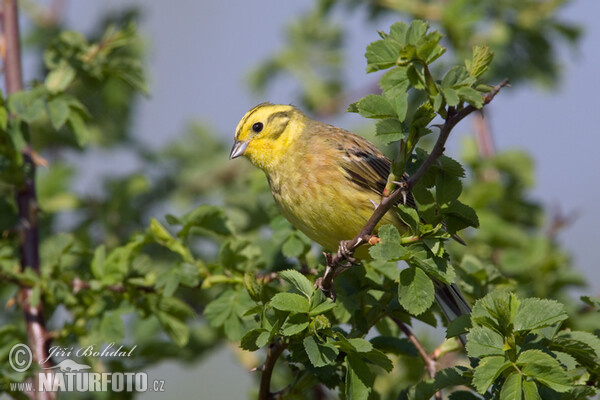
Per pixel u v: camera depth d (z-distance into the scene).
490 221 12.13
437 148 6.61
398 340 8.95
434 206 7.04
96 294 10.15
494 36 13.52
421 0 14.35
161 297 10.08
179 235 9.95
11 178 10.73
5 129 10.27
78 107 10.46
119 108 15.46
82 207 13.95
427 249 6.97
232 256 9.59
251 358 12.23
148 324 12.29
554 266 11.59
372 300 8.76
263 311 7.22
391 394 10.44
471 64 6.67
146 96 11.91
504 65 13.61
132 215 14.02
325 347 7.02
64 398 10.14
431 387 7.91
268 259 10.50
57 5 15.41
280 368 11.61
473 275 9.59
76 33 11.66
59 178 13.76
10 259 10.43
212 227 9.98
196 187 15.70
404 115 6.73
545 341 6.94
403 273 6.93
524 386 6.28
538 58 14.00
